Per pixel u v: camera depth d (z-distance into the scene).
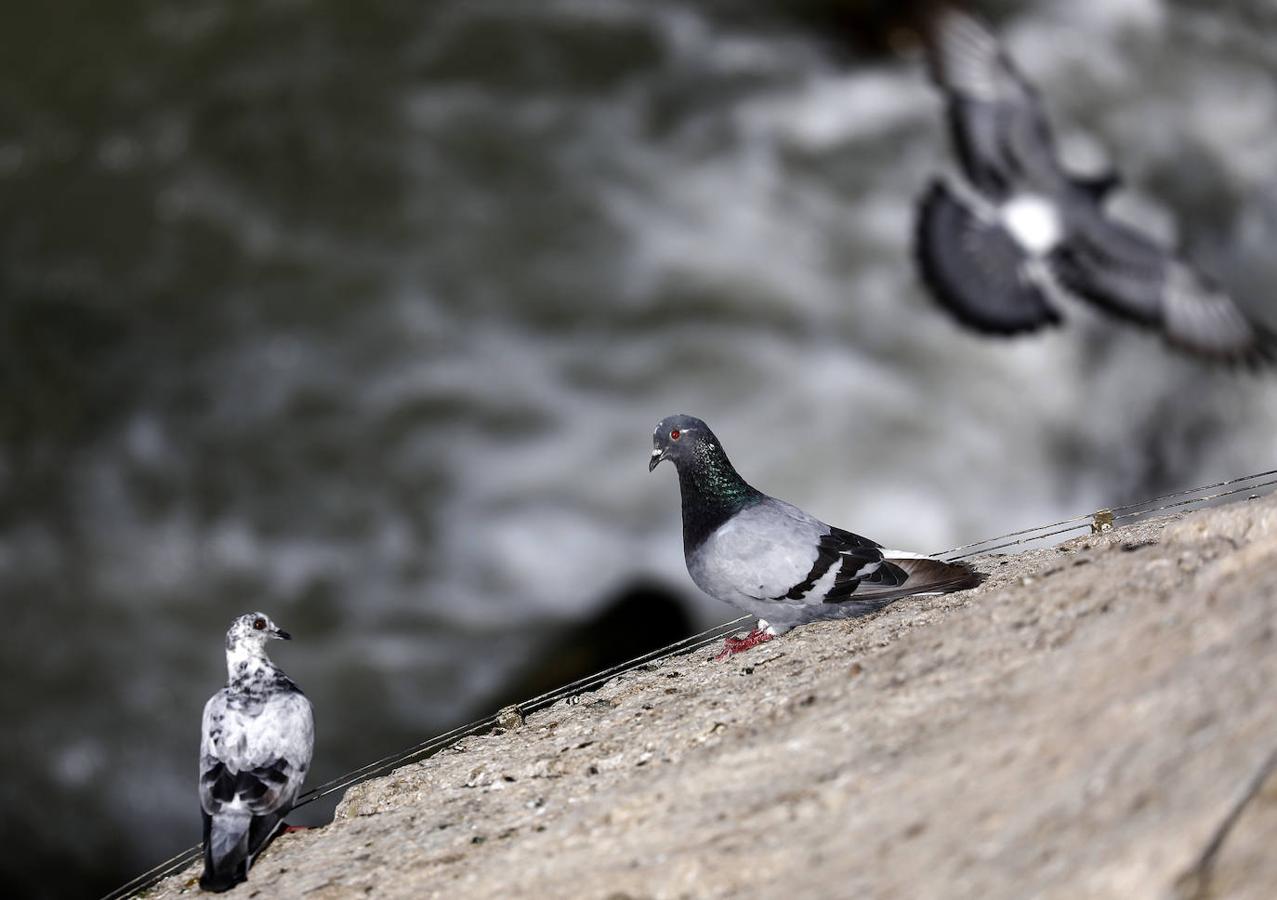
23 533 18.91
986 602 5.71
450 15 24.36
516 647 17.42
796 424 19.36
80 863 15.97
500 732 7.22
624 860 4.77
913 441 19.05
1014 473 18.77
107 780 16.45
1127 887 3.35
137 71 24.08
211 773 6.46
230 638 6.82
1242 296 20.59
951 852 3.92
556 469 19.27
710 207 21.73
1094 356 19.06
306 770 6.71
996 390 19.27
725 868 4.44
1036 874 3.59
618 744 6.26
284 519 19.00
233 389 20.28
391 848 5.89
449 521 18.91
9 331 20.94
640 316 20.69
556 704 7.40
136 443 19.81
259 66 23.95
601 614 17.42
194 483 19.39
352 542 18.75
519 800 6.03
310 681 17.30
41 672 17.47
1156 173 21.41
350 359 20.56
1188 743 3.72
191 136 23.14
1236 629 4.14
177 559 18.66
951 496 18.62
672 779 5.33
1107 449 18.78
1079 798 3.81
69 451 19.75
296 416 20.03
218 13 24.75
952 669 5.24
